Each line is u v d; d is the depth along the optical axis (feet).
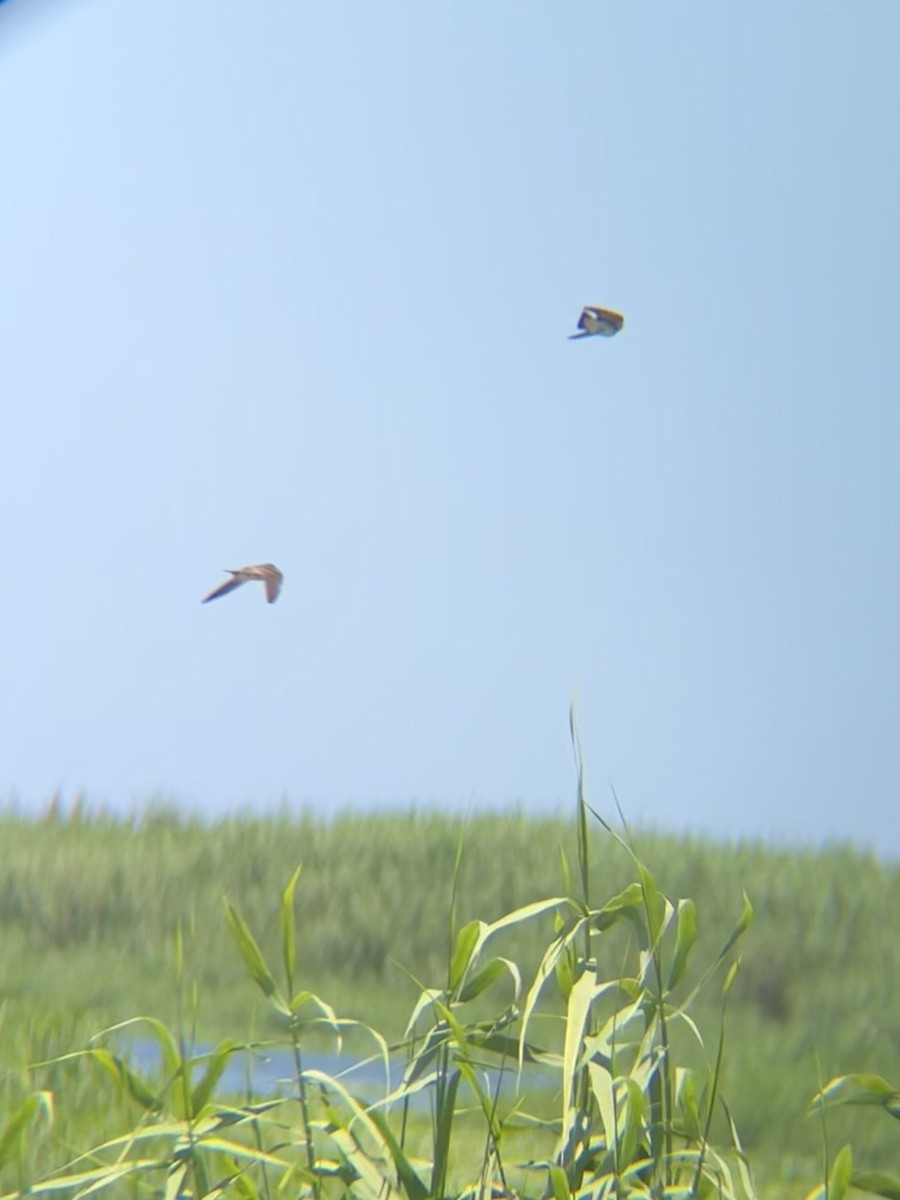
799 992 160.76
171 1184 146.61
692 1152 146.61
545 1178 147.43
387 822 206.39
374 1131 146.61
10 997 159.22
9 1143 146.92
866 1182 146.82
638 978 146.72
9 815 209.46
